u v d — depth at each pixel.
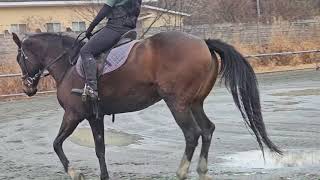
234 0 37.62
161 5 30.25
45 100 21.19
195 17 34.88
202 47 7.19
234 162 9.00
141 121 14.41
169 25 29.67
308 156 9.12
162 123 13.95
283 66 30.84
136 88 7.37
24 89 8.55
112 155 10.16
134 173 8.59
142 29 27.89
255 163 8.85
